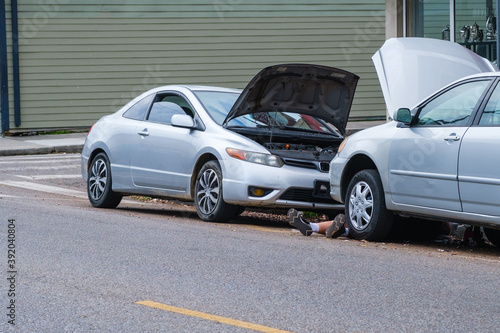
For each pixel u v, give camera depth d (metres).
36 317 5.68
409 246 9.52
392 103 11.74
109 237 9.23
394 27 20.80
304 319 5.72
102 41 28.53
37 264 7.53
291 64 10.64
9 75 27.94
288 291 6.60
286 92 11.29
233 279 7.04
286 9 29.45
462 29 18.36
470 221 8.38
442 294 6.60
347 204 9.91
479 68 11.69
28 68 28.09
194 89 12.09
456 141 8.45
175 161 11.55
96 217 11.07
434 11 19.38
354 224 9.78
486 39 17.53
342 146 10.19
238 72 29.41
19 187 15.91
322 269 7.59
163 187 11.77
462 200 8.36
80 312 5.83
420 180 8.84
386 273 7.46
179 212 12.87
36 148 23.97
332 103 11.69
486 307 6.18
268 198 10.56
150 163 11.92
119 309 5.92
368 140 9.65
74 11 28.25
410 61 11.80
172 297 6.34
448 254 8.89
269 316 5.79
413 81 11.73
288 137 11.34
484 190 8.09
